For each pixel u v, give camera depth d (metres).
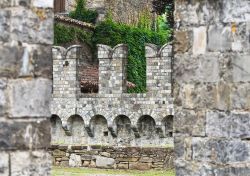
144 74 73.19
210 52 17.34
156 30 86.38
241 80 17.14
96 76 63.34
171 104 54.62
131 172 48.78
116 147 51.06
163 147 50.56
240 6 17.14
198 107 17.42
